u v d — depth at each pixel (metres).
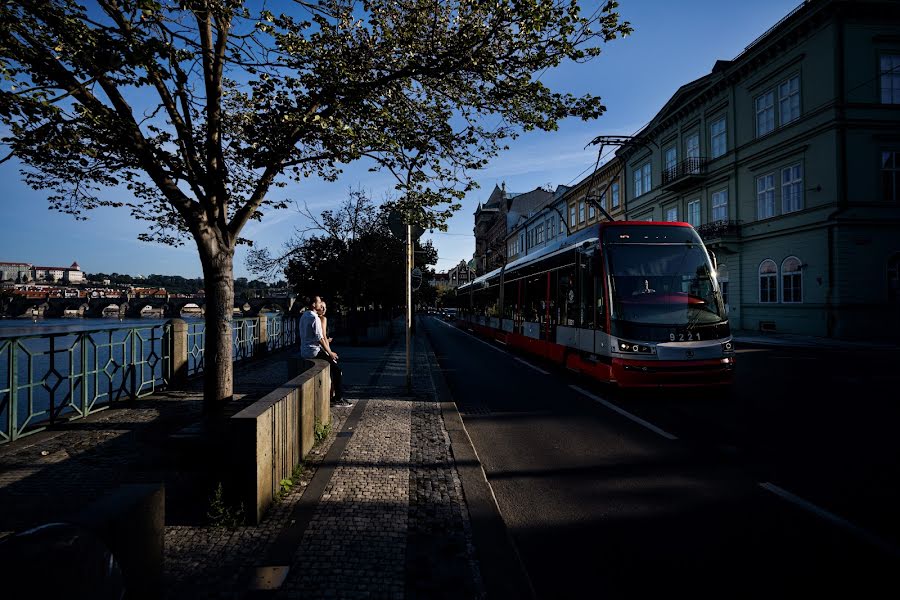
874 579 2.96
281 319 18.12
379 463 5.02
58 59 4.57
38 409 6.14
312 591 2.70
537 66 5.80
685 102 29.78
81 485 4.30
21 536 1.58
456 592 2.75
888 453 5.41
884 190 20.50
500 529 3.58
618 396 9.10
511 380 11.18
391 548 3.22
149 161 5.36
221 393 5.98
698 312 8.59
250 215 6.30
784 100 23.00
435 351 18.27
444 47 5.90
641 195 35.72
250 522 3.53
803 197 21.94
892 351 16.39
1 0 3.98
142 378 8.24
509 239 69.12
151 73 4.59
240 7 4.89
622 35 5.37
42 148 5.12
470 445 5.76
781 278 23.16
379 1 5.80
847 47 20.42
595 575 3.04
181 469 4.14
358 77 5.84
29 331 18.56
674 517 3.88
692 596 2.81
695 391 9.28
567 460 5.37
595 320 9.34
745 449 5.66
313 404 5.55
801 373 11.58
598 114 6.27
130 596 1.92
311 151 6.47
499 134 6.66
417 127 6.44
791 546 3.37
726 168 26.55
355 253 19.33
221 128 6.09
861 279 20.34
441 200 6.70
